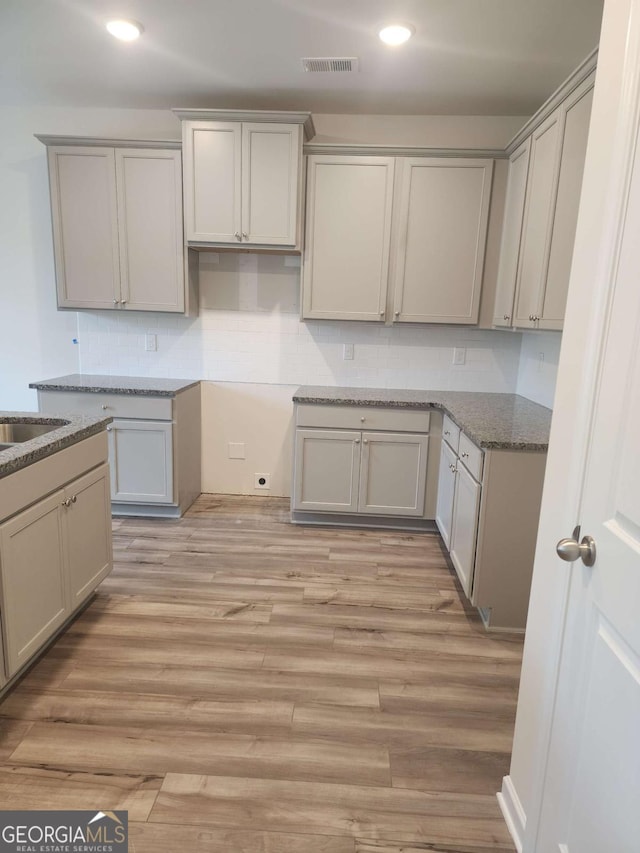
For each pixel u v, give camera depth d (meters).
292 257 3.65
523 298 2.80
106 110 3.47
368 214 3.23
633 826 0.85
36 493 1.82
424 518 3.38
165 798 1.47
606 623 0.98
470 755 1.66
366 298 3.34
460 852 1.35
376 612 2.45
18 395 3.88
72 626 2.26
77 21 2.37
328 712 1.81
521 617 2.32
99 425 2.25
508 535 2.26
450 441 2.97
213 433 3.91
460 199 3.19
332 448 3.33
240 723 1.75
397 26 2.33
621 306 0.95
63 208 3.30
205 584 2.65
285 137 3.08
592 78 2.02
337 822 1.42
